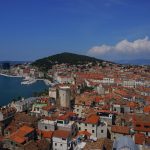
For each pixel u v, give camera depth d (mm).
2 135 127750
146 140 111312
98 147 97562
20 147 103562
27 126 123500
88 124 133250
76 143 115500
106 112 153000
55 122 129000
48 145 112500
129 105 189375
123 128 129875
